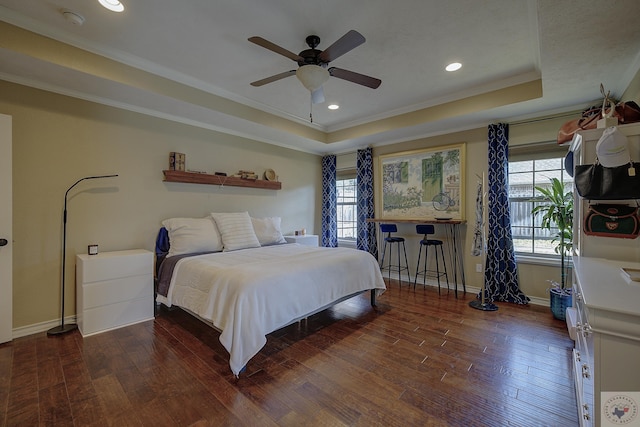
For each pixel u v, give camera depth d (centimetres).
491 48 257
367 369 213
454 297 389
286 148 527
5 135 244
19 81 263
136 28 230
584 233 196
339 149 561
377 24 224
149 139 351
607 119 189
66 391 185
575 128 229
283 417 163
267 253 335
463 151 414
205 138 405
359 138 475
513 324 296
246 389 189
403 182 480
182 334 272
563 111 334
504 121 374
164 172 360
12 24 218
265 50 262
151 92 295
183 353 235
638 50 213
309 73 224
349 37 192
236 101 373
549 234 360
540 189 329
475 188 406
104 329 277
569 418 161
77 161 298
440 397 180
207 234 359
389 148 499
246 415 164
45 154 279
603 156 177
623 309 94
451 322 302
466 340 260
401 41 246
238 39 245
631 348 95
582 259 187
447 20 219
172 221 353
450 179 428
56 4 204
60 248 288
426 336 269
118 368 212
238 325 204
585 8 170
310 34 237
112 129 321
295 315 242
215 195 420
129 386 191
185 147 384
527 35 238
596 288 120
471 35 238
